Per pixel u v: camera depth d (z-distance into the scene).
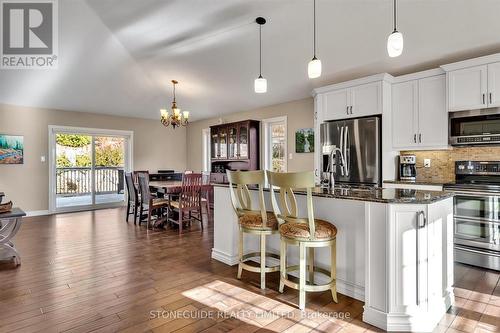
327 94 4.40
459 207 3.29
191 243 3.98
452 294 2.32
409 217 1.98
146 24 3.96
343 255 2.45
